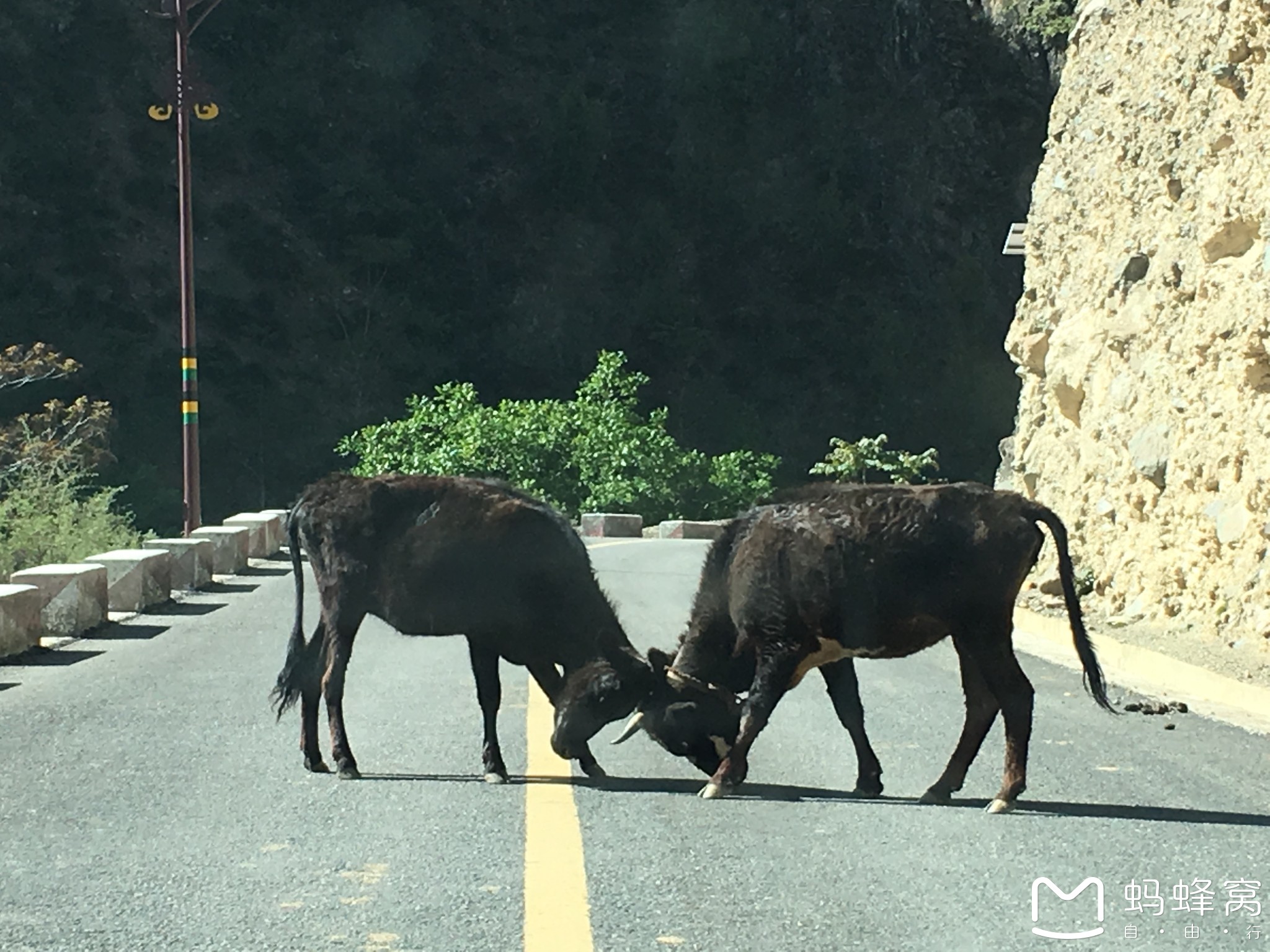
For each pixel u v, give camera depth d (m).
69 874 6.00
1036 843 6.59
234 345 74.56
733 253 92.00
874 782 7.66
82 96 76.38
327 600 8.25
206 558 21.00
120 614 16.78
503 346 84.38
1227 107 15.25
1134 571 15.84
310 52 86.56
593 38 95.50
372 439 45.59
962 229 95.25
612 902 5.62
